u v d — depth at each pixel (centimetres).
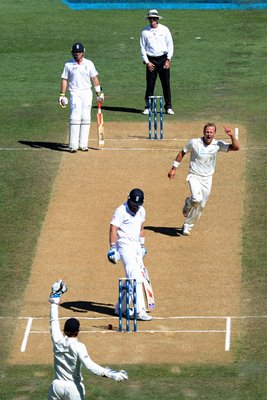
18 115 11488
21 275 8106
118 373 5806
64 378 5953
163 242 8544
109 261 8181
